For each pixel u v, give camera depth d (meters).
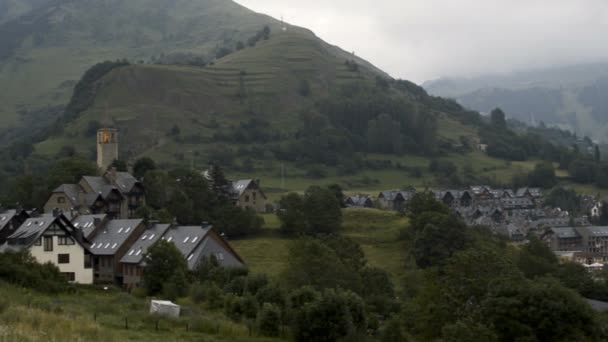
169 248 108.12
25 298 77.25
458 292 82.38
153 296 103.94
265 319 78.38
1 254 96.44
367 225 189.00
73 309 77.88
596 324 75.31
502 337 72.81
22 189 177.25
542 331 72.62
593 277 161.88
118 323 73.00
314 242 110.88
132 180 175.75
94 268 130.88
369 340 78.00
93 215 141.25
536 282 84.50
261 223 181.88
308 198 182.75
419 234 163.62
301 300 82.12
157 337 67.38
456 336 69.69
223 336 73.88
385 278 120.19
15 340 51.16
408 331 82.38
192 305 93.31
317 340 75.56
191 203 175.38
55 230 120.88
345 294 80.25
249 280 100.06
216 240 128.62
